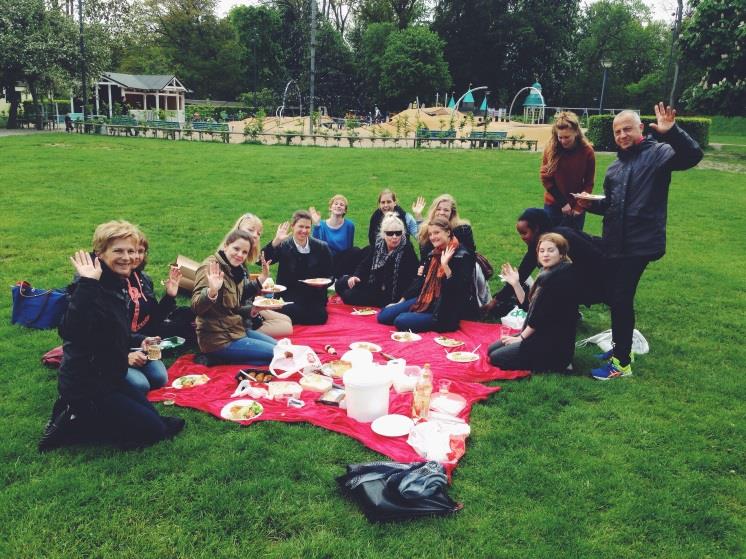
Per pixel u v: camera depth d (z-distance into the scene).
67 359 3.43
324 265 6.31
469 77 55.16
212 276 4.49
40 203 11.58
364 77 57.50
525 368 4.93
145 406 3.69
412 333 5.70
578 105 65.19
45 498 3.13
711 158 21.33
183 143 24.95
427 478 3.14
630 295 4.77
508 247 9.33
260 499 3.18
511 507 3.20
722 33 19.28
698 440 3.93
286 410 4.12
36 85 31.14
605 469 3.56
